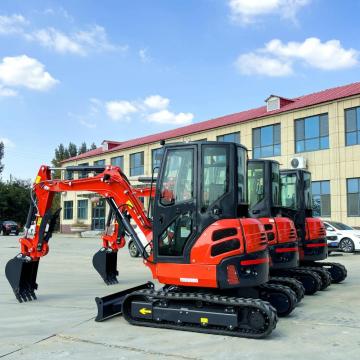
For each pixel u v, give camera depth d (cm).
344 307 967
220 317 728
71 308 945
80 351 648
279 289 875
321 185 2925
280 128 3178
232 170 789
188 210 792
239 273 752
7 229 5003
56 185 1066
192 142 809
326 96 3033
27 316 871
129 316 809
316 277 1122
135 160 4553
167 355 628
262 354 632
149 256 880
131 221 988
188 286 799
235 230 766
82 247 2867
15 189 6744
